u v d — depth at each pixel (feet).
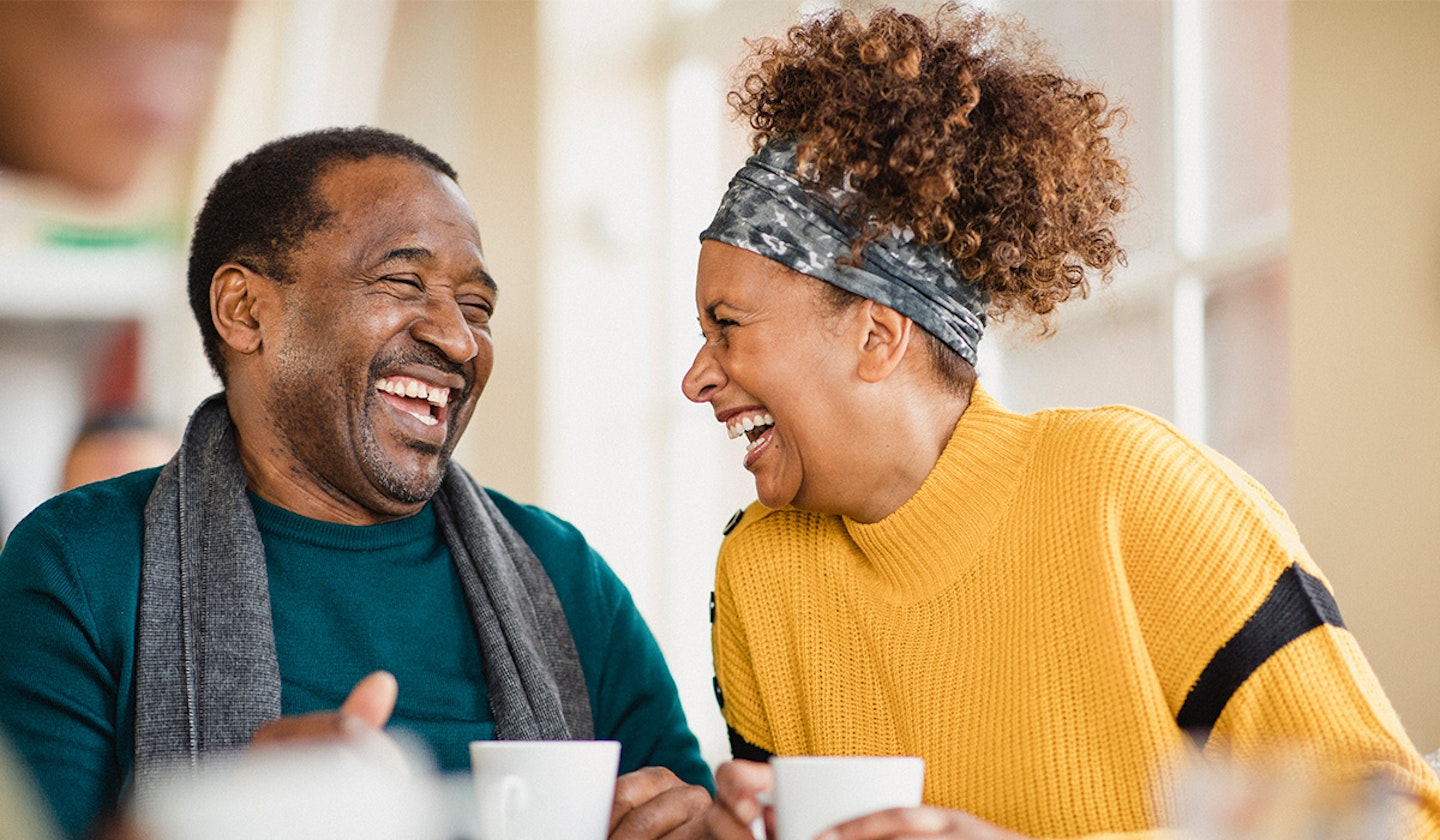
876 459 4.02
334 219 4.49
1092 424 3.91
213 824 1.73
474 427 12.94
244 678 4.13
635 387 12.31
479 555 4.71
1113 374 7.89
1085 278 4.27
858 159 3.89
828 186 3.92
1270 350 6.98
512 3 12.69
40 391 12.32
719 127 12.01
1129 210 4.81
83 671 4.14
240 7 12.83
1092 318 8.01
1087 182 4.15
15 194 12.26
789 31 4.23
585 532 11.99
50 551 4.25
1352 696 3.28
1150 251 7.72
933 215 3.87
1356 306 5.88
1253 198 7.15
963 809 3.85
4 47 12.32
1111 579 3.64
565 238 12.21
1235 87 7.26
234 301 4.57
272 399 4.52
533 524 5.16
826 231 3.92
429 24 13.33
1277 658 3.36
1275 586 3.45
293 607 4.43
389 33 13.26
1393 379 5.71
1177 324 7.50
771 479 4.13
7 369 12.24
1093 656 3.66
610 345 12.27
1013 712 3.77
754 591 4.43
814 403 3.97
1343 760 3.11
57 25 12.41
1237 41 7.25
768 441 4.11
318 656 4.39
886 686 4.11
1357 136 5.91
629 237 12.27
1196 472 3.71
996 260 4.00
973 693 3.87
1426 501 5.56
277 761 1.85
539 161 12.21
